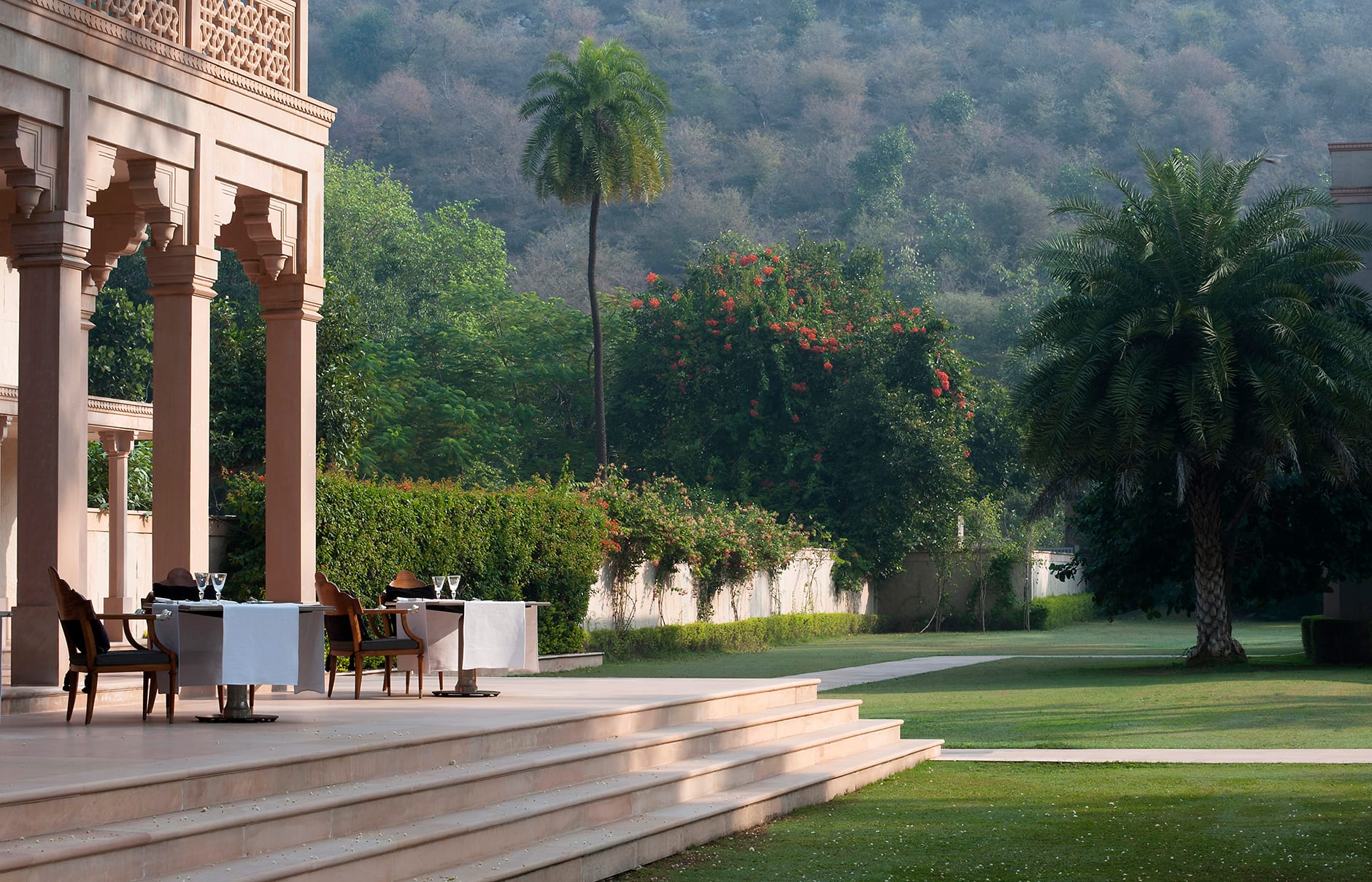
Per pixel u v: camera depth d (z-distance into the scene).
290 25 13.83
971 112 118.69
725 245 70.12
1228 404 21.59
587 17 128.12
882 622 45.34
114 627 13.95
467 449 47.66
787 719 13.09
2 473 21.05
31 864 5.90
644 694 12.87
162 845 6.56
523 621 13.02
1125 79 123.00
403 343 53.25
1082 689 20.30
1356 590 25.83
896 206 105.44
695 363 46.34
